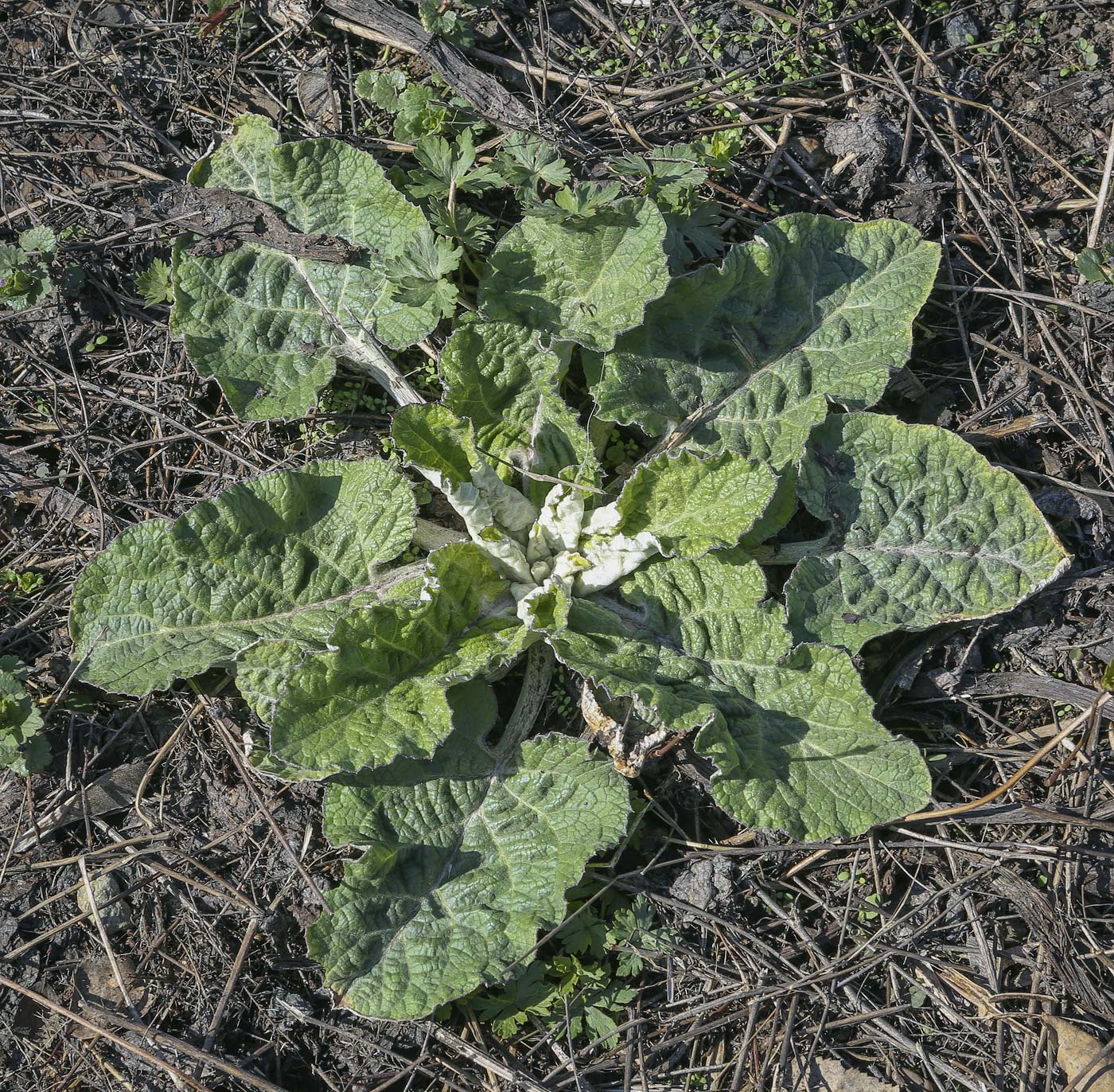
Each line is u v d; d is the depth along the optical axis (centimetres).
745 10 96
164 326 93
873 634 85
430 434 85
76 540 91
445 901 81
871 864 85
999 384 91
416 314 88
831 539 87
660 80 95
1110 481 89
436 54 94
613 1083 83
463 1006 83
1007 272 93
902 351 87
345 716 80
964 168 94
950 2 96
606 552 85
